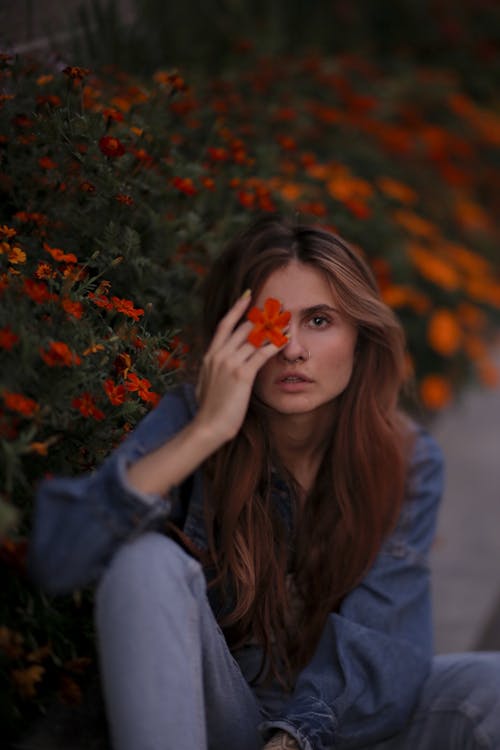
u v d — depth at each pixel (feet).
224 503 8.82
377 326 9.01
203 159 13.12
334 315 8.82
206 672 8.07
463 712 8.98
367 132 21.98
